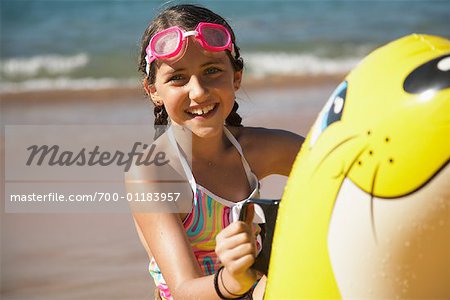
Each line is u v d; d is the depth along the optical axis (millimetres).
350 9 22375
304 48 18828
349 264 2740
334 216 2770
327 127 2859
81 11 22141
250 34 20109
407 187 2611
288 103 12586
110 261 7164
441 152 2568
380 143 2654
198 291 3207
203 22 3736
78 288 6559
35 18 21578
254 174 4039
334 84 14812
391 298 2715
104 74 16875
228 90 3721
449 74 2611
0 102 14211
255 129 4238
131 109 12883
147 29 3977
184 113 3703
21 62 17859
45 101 14141
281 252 2971
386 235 2664
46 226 8078
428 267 2688
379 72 2770
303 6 22922
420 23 20609
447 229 2629
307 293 2859
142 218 3670
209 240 3814
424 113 2588
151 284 6629
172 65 3656
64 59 18047
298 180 2926
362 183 2693
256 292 3434
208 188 3869
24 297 6348
